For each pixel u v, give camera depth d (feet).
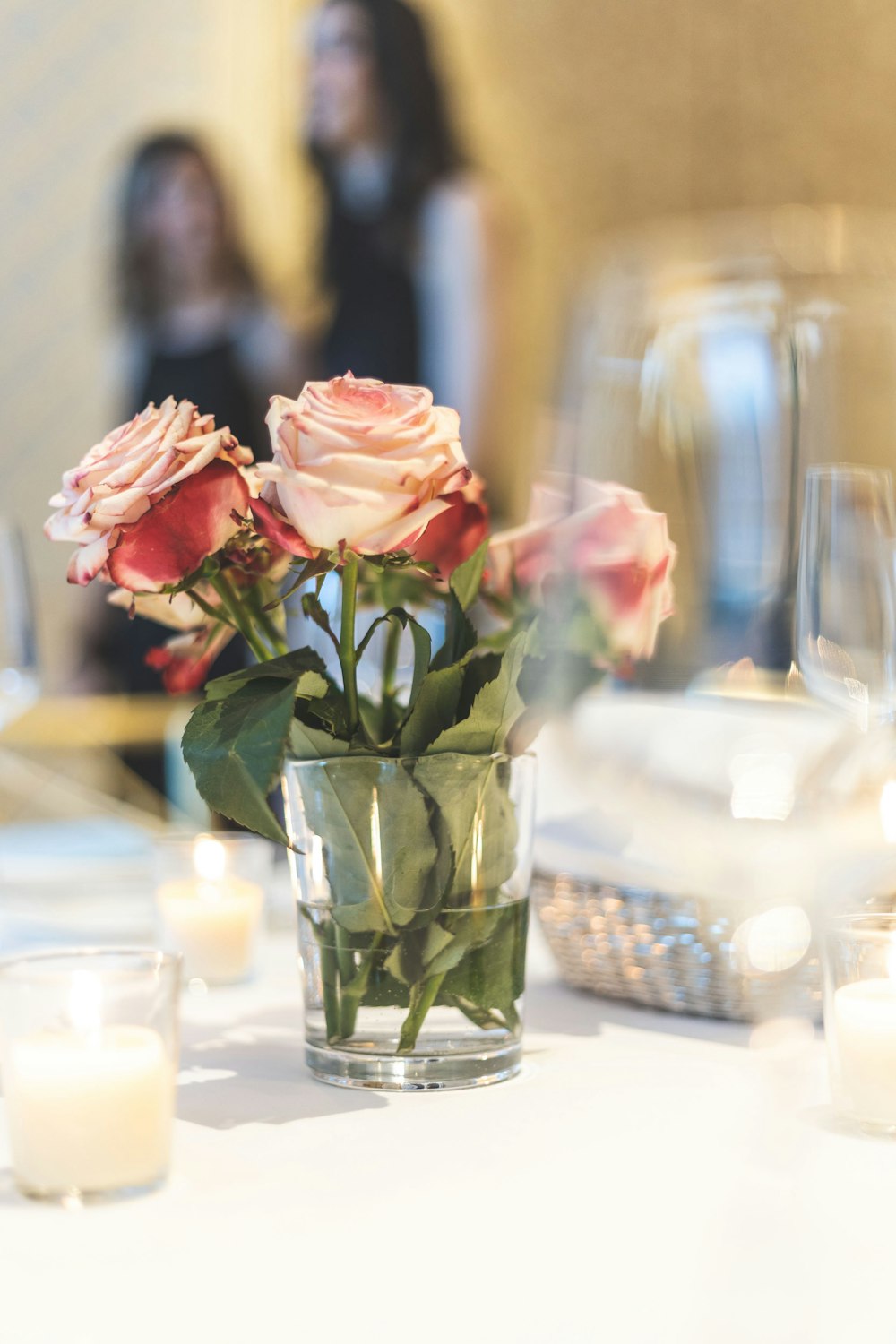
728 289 1.80
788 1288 1.14
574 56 8.89
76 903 3.23
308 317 8.65
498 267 8.75
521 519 8.71
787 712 1.48
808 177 9.21
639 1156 1.51
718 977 2.05
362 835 1.77
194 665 2.04
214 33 8.49
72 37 8.32
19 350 8.30
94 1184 1.39
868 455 1.73
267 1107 1.74
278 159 8.59
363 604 2.00
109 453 1.74
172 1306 1.13
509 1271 1.20
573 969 2.29
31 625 3.51
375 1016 1.81
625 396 1.82
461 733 1.74
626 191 8.96
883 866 1.38
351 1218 1.33
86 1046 1.41
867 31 9.27
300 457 1.59
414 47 8.61
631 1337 1.07
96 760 8.29
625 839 1.93
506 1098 1.75
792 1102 1.67
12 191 8.29
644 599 1.69
